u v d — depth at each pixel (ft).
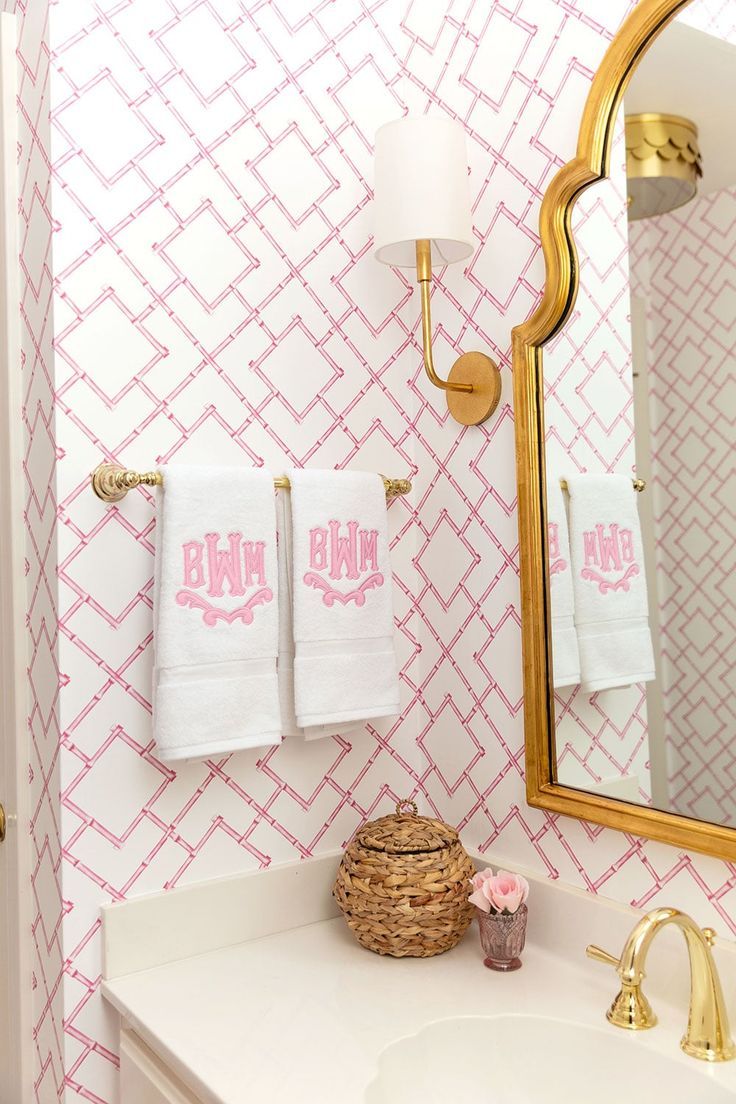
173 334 4.65
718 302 3.74
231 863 4.79
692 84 3.82
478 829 5.06
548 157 4.60
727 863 3.76
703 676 3.78
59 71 4.31
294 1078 3.45
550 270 4.40
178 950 4.54
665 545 3.93
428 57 5.33
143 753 4.51
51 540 4.34
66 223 4.33
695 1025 3.56
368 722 5.29
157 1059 4.03
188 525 4.38
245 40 4.91
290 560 4.79
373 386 5.38
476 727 5.07
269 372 4.97
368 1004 4.04
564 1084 3.76
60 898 4.30
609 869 4.29
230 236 4.85
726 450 3.70
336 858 5.09
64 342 4.31
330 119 5.24
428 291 4.75
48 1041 4.48
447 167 4.56
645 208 4.03
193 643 4.36
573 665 4.38
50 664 4.37
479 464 5.03
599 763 4.25
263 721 4.57
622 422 4.13
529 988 4.16
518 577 4.78
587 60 4.39
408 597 5.48
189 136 4.71
